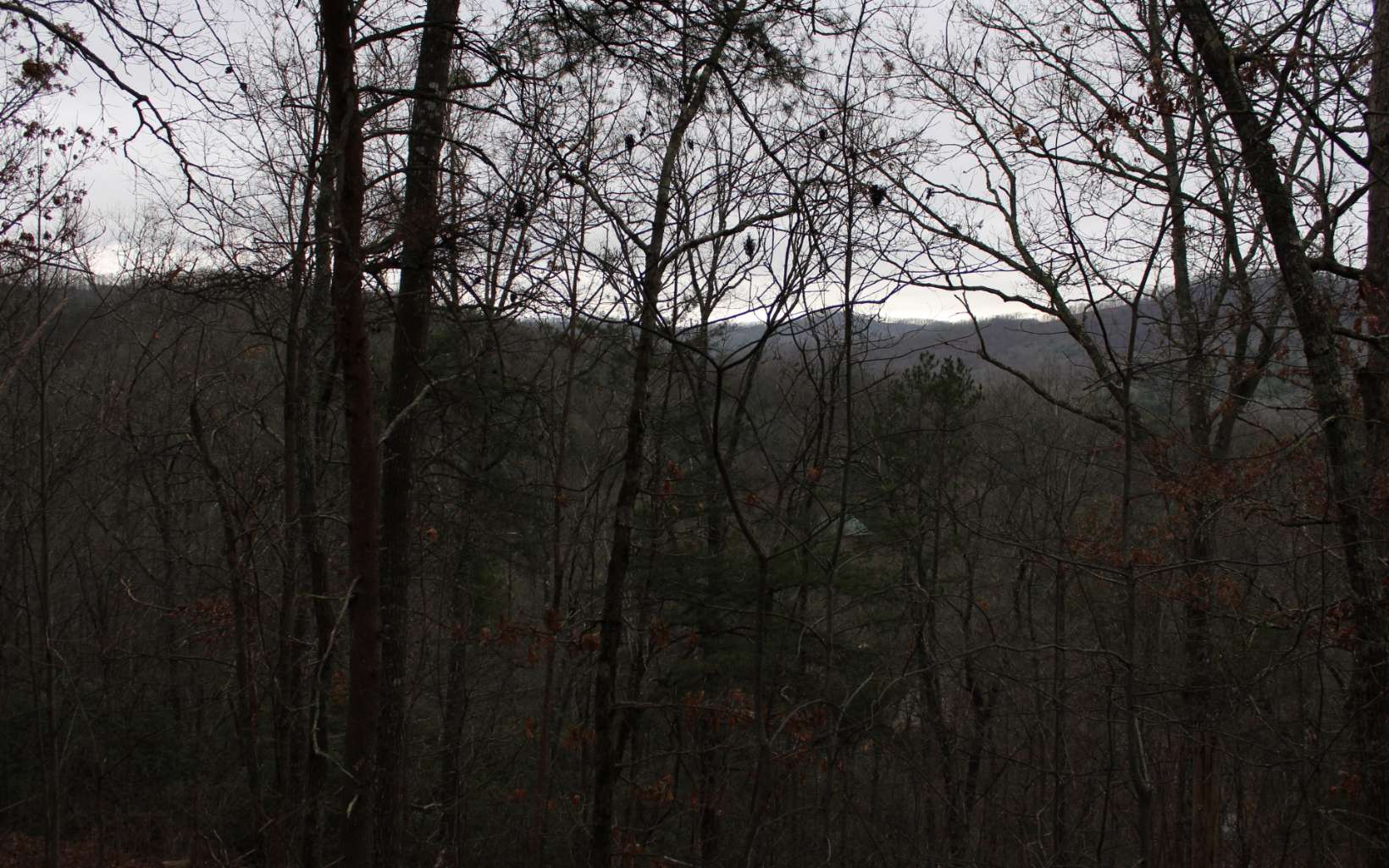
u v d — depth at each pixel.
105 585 14.34
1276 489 8.95
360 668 6.19
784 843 9.91
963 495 15.40
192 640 12.49
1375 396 7.82
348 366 6.05
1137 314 6.78
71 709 13.15
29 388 14.30
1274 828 9.64
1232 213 8.20
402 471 8.82
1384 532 7.18
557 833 14.20
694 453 11.12
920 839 10.81
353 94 5.88
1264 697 8.41
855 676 11.04
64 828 14.45
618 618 7.18
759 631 6.17
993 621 13.07
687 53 6.29
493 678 16.80
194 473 13.75
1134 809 11.66
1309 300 7.64
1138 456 10.03
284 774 9.45
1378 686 7.12
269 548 11.73
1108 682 8.58
